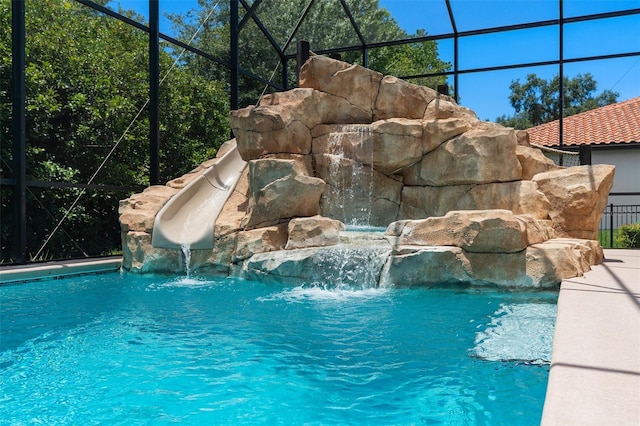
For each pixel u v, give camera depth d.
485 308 5.61
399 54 29.72
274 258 7.39
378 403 3.06
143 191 9.68
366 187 9.61
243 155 9.27
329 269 7.07
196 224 8.93
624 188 18.81
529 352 3.99
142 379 3.50
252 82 27.69
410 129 9.22
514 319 5.07
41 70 11.44
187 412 2.96
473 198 8.77
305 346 4.25
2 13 10.69
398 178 9.73
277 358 3.93
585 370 2.59
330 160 9.61
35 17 12.38
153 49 10.34
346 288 6.91
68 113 12.33
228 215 8.83
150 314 5.49
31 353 4.10
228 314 5.45
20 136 7.87
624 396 2.23
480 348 4.12
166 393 3.25
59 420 2.86
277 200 8.01
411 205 9.52
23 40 7.86
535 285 6.11
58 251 11.78
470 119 9.59
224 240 8.16
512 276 6.26
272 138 8.93
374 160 9.46
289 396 3.18
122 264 8.93
